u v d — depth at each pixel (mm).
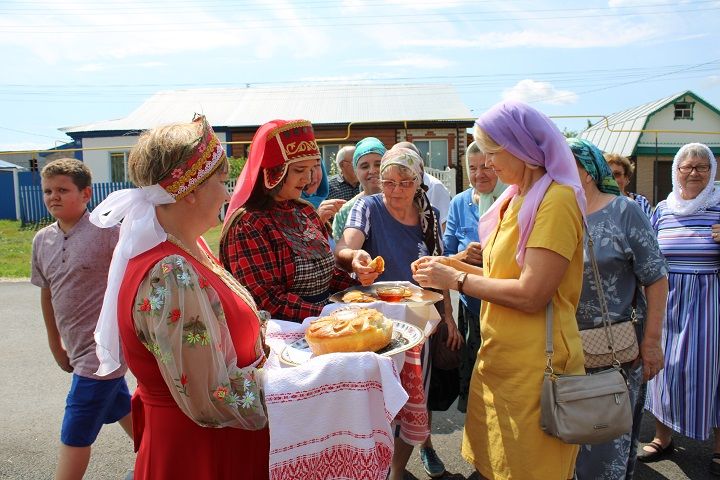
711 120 21547
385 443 1541
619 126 22984
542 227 1814
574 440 1795
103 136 17328
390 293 2398
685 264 3184
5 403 4199
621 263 2334
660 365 2402
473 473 3168
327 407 1499
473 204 3473
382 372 1505
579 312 2324
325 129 17188
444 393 3096
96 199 16797
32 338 5879
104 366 1609
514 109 1889
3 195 18359
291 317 2193
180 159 1414
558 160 1864
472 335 3074
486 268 2125
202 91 20984
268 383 1466
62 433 2715
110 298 1504
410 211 2943
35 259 2824
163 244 1454
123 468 3262
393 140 17156
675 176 3361
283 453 1459
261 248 2189
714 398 3100
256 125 17109
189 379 1339
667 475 3100
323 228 2594
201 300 1357
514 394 1938
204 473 1492
